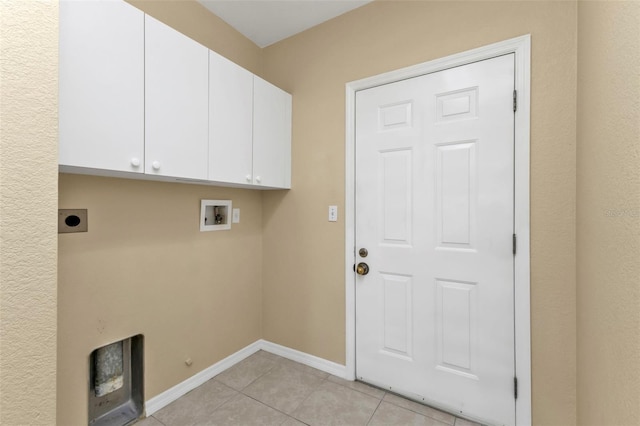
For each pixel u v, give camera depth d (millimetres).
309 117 2104
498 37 1449
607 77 808
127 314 1510
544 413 1353
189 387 1792
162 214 1673
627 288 650
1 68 663
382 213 1807
